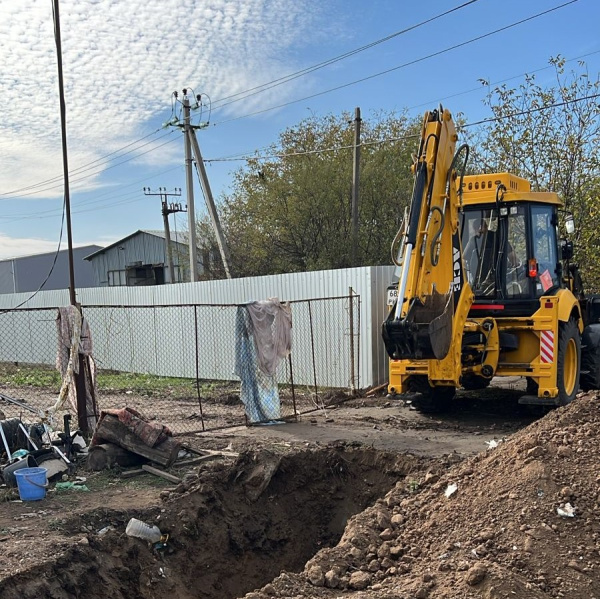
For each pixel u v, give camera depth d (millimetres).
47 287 43469
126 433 7215
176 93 21938
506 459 5293
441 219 7770
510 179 9375
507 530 4492
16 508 5898
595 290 16266
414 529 4949
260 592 4164
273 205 26562
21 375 17656
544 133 17500
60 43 8375
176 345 16391
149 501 6117
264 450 7012
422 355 7477
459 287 8289
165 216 32281
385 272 12891
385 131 28156
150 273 38094
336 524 6984
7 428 7480
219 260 28812
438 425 9289
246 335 9922
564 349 8852
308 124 28938
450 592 3930
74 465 7219
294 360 13789
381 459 7250
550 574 4070
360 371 12719
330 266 24594
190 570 5734
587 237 16078
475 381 10500
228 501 6461
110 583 4957
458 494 5152
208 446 8219
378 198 26406
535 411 9477
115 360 18031
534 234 9148
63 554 4781
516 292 9000
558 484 4793
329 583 4332
